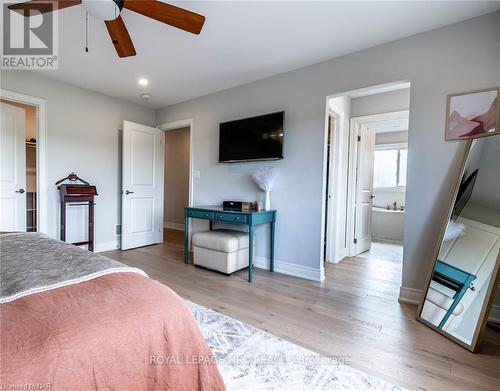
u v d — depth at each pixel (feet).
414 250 7.63
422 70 7.49
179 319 2.82
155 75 10.52
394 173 19.31
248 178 11.26
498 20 6.52
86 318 2.35
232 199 11.78
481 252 5.88
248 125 10.87
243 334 5.85
